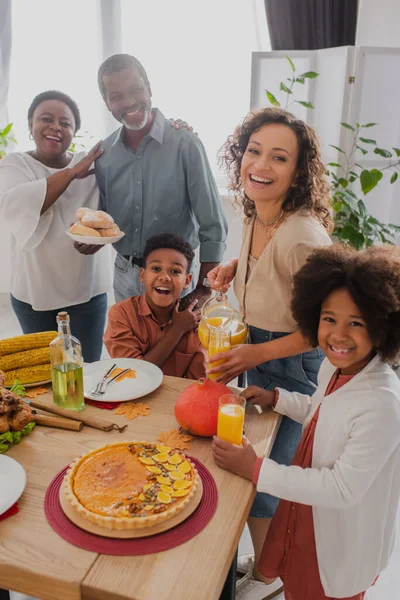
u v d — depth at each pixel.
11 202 1.97
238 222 3.69
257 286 1.49
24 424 1.17
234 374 1.33
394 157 3.09
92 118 3.83
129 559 0.85
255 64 3.14
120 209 2.11
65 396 1.27
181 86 3.65
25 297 2.21
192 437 1.19
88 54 3.69
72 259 2.14
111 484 0.98
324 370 1.26
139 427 1.23
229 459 1.07
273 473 1.05
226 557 0.86
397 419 1.03
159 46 3.58
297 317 1.17
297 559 1.25
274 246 1.43
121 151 2.05
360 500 1.07
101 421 1.22
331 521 1.13
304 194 1.46
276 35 3.25
